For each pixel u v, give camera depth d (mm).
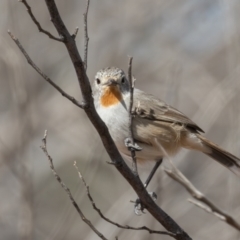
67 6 16109
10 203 14672
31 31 15742
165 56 15625
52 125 15156
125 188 14086
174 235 7492
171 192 12695
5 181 14891
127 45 15867
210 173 13422
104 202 14062
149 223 11586
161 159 9539
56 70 15945
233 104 11961
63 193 14906
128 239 11469
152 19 16016
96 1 16203
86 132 14641
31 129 13102
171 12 16062
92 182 14039
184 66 15297
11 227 14375
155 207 7508
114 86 9070
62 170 14906
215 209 4777
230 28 12688
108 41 15594
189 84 14836
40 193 14914
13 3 14883
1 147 13258
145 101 9180
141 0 16094
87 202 14359
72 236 13758
